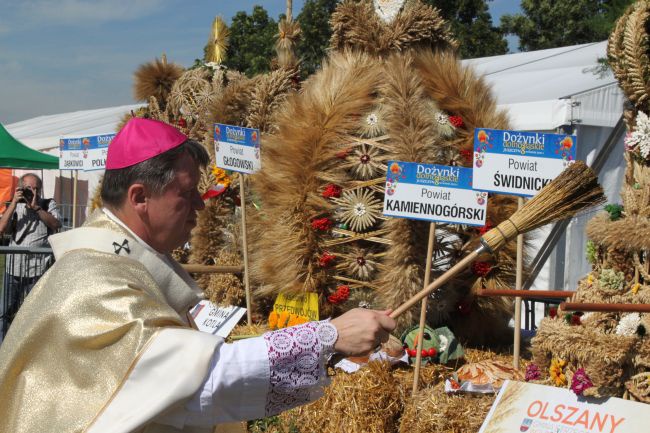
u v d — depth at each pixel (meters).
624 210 2.68
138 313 1.84
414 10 4.40
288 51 5.51
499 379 3.33
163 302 1.95
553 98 7.07
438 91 4.13
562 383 2.64
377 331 2.01
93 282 1.88
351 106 4.16
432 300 4.09
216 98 5.60
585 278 2.73
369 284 4.15
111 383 1.78
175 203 2.07
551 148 3.31
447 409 3.24
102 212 2.10
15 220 8.36
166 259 2.22
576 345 2.54
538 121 7.02
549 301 4.16
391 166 3.69
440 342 3.89
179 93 6.12
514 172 3.38
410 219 3.97
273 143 4.40
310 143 4.21
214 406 1.83
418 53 4.33
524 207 2.35
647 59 2.61
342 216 4.18
